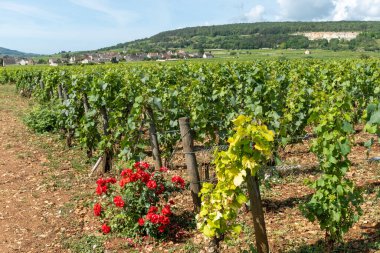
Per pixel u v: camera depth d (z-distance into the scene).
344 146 5.63
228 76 14.62
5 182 9.99
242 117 4.60
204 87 13.25
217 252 5.79
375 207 7.38
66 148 13.38
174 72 18.31
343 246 6.00
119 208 7.34
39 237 7.12
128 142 10.18
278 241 6.39
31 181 10.07
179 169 10.89
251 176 5.02
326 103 7.54
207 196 5.09
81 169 11.13
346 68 18.50
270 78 14.25
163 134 11.18
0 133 15.67
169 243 6.74
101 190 7.41
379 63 20.98
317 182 5.81
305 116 11.89
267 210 7.68
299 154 11.68
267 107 9.58
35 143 14.00
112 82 11.84
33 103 25.80
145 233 7.04
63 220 7.77
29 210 8.28
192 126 11.20
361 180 8.93
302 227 6.84
